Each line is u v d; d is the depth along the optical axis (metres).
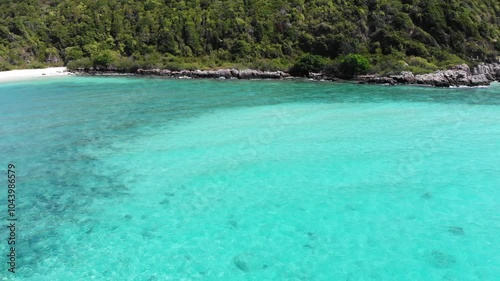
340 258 10.71
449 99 31.62
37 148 20.38
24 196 14.79
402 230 11.97
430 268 10.20
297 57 52.84
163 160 18.25
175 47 60.09
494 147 18.97
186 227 12.47
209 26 60.16
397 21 50.06
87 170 17.25
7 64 62.47
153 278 10.04
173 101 33.44
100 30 67.19
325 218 12.80
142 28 63.72
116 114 28.34
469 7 52.44
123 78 52.69
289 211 13.30
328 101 31.67
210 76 51.22
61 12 73.06
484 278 9.80
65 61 66.00
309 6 58.25
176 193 14.86
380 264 10.41
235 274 10.14
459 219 12.52
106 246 11.52
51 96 37.66
